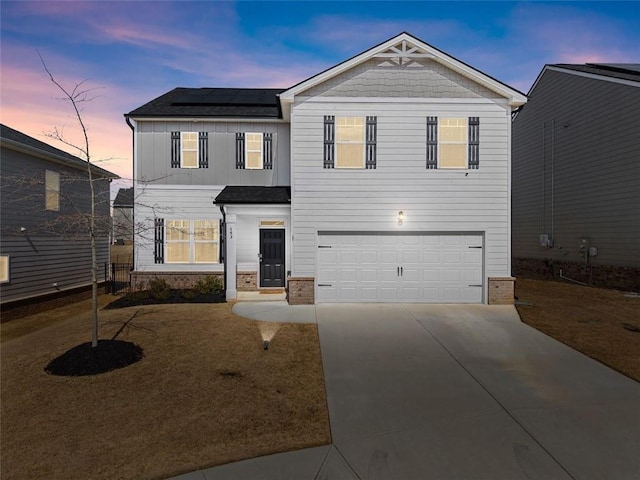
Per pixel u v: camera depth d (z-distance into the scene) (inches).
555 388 207.5
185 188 517.7
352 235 427.5
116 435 159.6
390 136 422.3
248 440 156.0
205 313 383.6
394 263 428.1
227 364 243.9
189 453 146.9
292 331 320.5
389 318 365.1
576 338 302.2
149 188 513.3
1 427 165.9
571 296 484.7
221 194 470.6
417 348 277.9
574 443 152.5
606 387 208.5
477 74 413.4
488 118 422.0
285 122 518.6
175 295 470.0
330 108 422.0
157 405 186.9
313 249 422.6
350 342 291.9
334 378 222.1
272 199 446.3
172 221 517.7
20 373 228.8
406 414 177.8
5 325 396.2
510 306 416.2
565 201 639.8
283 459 142.9
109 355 243.3
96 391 202.7
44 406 185.9
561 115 645.9
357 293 428.5
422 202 422.3
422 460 141.8
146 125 515.5
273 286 501.4
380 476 132.6
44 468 137.7
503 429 163.8
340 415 176.9
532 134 726.5
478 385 211.8
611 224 546.0
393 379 220.7
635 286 507.2
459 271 428.5
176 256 518.9
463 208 422.6
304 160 420.8
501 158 422.3
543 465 138.3
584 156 596.1
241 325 338.3
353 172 422.0
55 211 515.8
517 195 777.6
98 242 612.7
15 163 450.3
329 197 422.0
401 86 422.0
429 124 422.3
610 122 546.3
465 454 145.4
